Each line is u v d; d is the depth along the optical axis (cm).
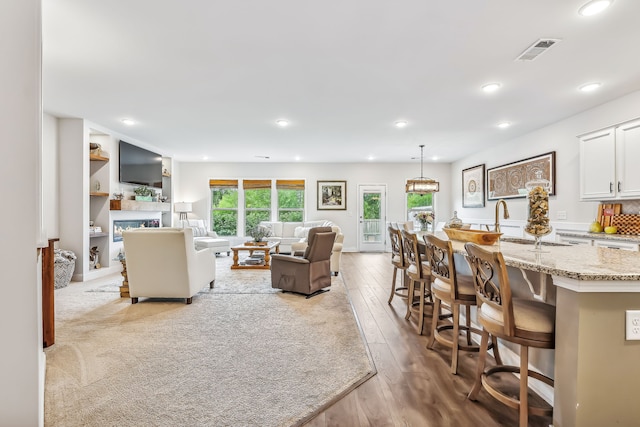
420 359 243
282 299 402
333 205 900
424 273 293
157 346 262
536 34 249
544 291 196
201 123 504
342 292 441
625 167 360
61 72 320
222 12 224
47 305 259
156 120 490
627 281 134
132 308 362
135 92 374
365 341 276
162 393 195
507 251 212
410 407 184
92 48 273
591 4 212
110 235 553
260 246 602
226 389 200
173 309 359
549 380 169
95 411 177
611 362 138
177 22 236
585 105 412
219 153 758
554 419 150
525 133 556
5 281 134
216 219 903
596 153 397
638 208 371
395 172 903
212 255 446
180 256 366
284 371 223
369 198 905
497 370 189
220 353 250
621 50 273
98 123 509
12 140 134
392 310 362
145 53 282
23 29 136
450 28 242
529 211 214
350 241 902
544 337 150
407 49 273
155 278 372
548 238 493
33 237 137
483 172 706
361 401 190
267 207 900
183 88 362
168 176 768
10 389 135
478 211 738
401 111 440
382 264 680
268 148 698
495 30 244
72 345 263
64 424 166
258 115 461
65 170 492
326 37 255
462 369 229
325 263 446
